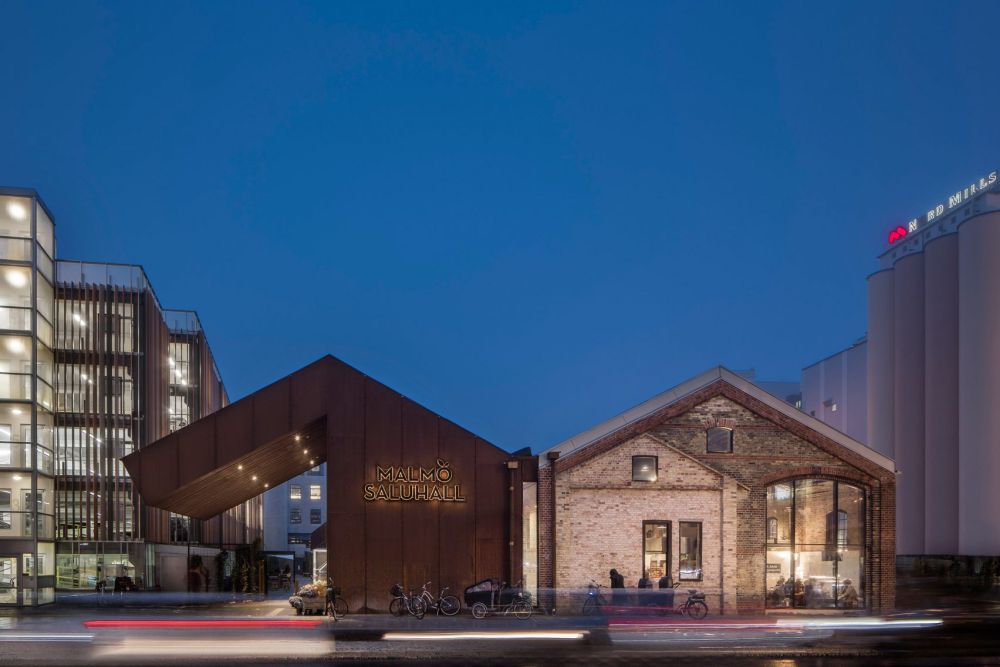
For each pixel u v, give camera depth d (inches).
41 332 1663.4
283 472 1496.1
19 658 693.3
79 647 764.6
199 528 2137.1
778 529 1136.8
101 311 1857.8
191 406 2304.4
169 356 2222.0
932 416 2162.9
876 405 2463.1
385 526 1086.4
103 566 1764.3
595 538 1082.7
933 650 768.9
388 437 1101.1
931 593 1753.2
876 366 2474.2
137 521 1801.2
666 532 1094.4
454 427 1112.8
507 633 865.5
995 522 1924.2
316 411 1095.0
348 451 1093.1
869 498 1143.6
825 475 1141.1
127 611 1191.6
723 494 1101.1
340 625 934.4
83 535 1765.5
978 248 2017.7
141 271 1921.8
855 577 1133.7
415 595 1067.9
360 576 1074.1
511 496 1098.1
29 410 1579.7
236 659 687.1
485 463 1111.6
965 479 2000.5
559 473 1091.3
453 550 1090.7
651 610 1041.5
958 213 2554.1
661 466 1102.4
